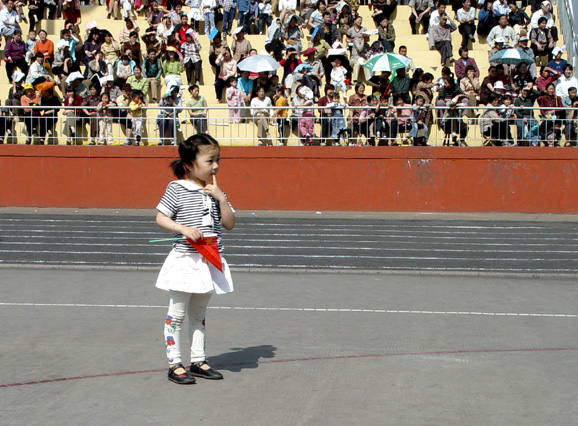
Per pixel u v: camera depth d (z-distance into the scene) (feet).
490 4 101.24
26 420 21.72
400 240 64.90
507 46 98.02
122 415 22.15
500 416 22.15
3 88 98.58
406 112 84.69
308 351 29.55
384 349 29.89
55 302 38.86
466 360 28.30
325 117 85.66
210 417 21.97
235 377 26.05
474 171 84.07
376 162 85.05
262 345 30.50
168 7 109.91
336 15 103.35
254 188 86.38
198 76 99.19
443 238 66.23
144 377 26.03
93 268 49.29
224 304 38.63
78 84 91.71
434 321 34.99
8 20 104.01
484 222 77.10
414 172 84.69
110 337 31.68
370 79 94.07
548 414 22.36
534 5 106.52
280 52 99.30
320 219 79.20
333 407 22.91
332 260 54.29
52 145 87.45
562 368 27.25
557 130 83.82
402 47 95.20
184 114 87.04
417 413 22.38
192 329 26.03
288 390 24.59
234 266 50.83
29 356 28.71
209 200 25.00
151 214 82.33
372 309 37.55
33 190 87.86
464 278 47.03
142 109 87.10
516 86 90.63
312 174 85.76
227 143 87.40
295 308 37.81
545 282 45.75
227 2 104.78
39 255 55.57
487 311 37.27
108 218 78.95
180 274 24.62
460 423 21.54
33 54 100.58
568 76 90.58
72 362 27.89
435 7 107.24
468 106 84.43
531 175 83.56
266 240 64.23
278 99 88.74
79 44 101.65
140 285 43.73
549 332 32.89
